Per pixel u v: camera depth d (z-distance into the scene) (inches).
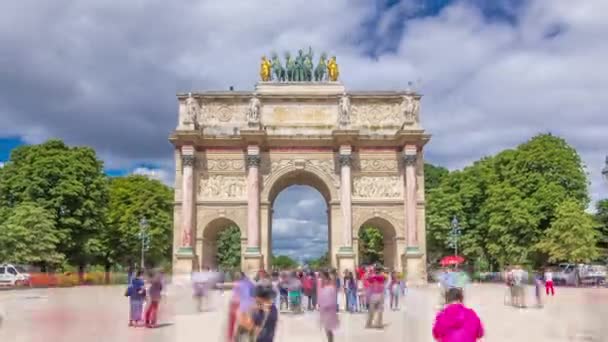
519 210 3373.5
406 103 3223.4
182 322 1461.6
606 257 3683.6
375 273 1791.3
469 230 4062.5
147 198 4254.4
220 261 6112.2
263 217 3189.0
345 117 3196.4
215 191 3228.3
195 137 3164.4
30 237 3070.9
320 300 1001.5
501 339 1137.4
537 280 1892.2
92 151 3666.3
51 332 1238.3
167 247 4271.7
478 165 4227.4
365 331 1286.9
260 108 3240.7
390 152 3248.0
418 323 1435.8
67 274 3265.3
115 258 4168.3
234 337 663.8
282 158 3233.3
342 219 3134.8
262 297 664.4
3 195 3432.6
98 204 3560.5
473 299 2206.0
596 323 1405.0
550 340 1123.3
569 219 3142.2
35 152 3516.2
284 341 1128.2
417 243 3120.1
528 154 3567.9
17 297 2298.2
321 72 3403.1
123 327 1343.5
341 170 3174.2
